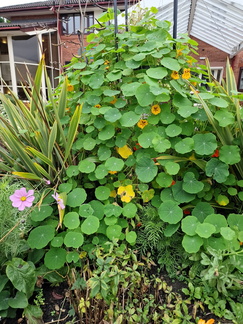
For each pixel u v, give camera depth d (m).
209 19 5.80
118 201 1.65
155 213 1.47
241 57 7.95
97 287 1.08
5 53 8.34
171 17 5.29
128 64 1.53
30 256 1.35
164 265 1.42
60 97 1.74
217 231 1.26
